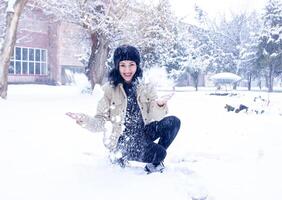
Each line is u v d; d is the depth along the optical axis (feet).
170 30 68.28
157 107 10.30
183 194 8.83
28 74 112.68
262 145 15.33
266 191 9.04
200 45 148.25
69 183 9.33
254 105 32.37
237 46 153.89
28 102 36.24
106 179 9.75
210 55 148.36
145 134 10.80
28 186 9.02
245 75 143.13
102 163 11.43
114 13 55.83
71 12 54.70
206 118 26.27
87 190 8.85
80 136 16.67
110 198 8.36
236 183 9.67
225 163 12.00
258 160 12.47
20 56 110.01
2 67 36.86
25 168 10.69
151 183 9.48
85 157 12.34
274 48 118.11
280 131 19.76
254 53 125.18
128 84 10.72
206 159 12.75
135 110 10.68
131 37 58.80
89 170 10.55
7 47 36.91
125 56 10.43
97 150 13.60
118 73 10.64
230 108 32.45
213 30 160.25
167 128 10.79
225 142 16.05
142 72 10.83
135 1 59.72
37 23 111.75
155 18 62.39
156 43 64.44
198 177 10.20
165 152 10.59
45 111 27.48
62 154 12.73
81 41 68.90
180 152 13.64
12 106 30.71
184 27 102.63
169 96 10.25
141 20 61.82
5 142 14.56
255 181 9.85
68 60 121.39
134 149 10.68
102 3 55.77
